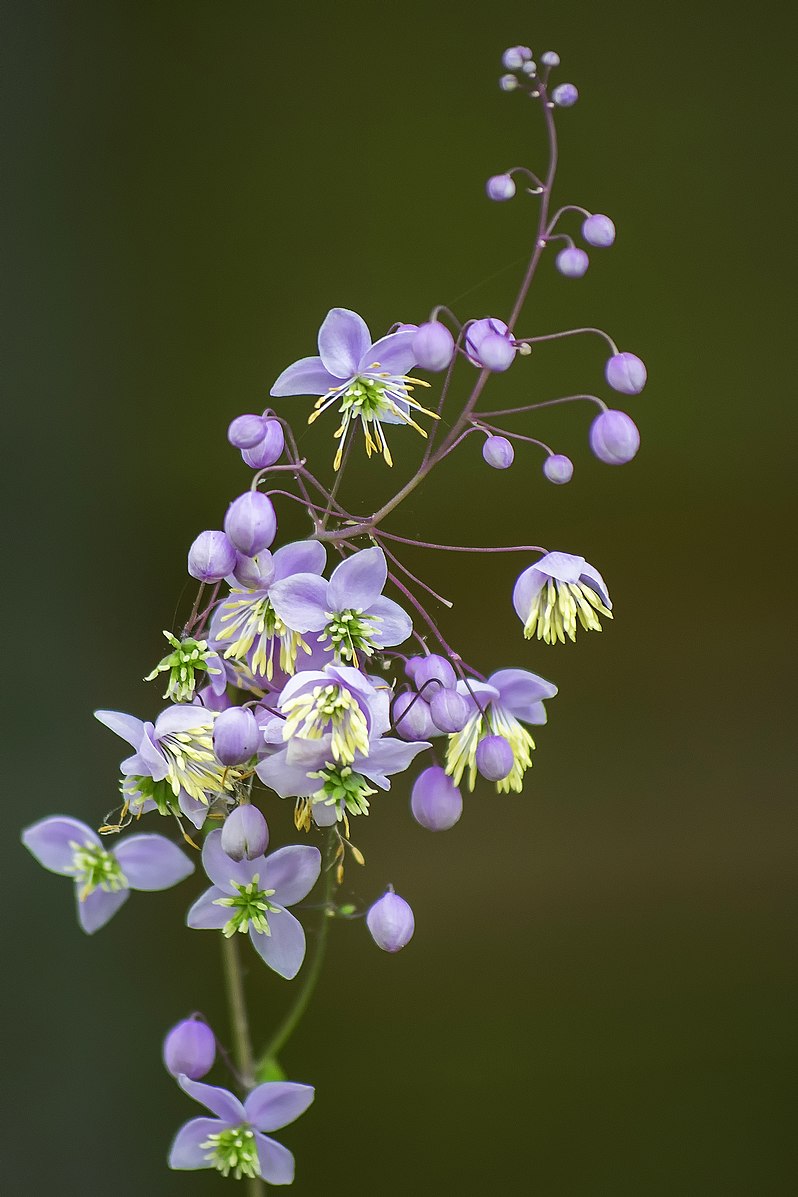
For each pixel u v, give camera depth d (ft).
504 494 2.97
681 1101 2.91
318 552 2.14
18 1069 2.75
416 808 2.17
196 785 2.15
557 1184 2.83
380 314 2.99
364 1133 2.78
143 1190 2.77
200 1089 2.19
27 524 2.98
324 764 2.13
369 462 2.85
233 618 2.16
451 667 2.15
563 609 2.17
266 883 2.19
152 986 2.83
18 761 2.87
